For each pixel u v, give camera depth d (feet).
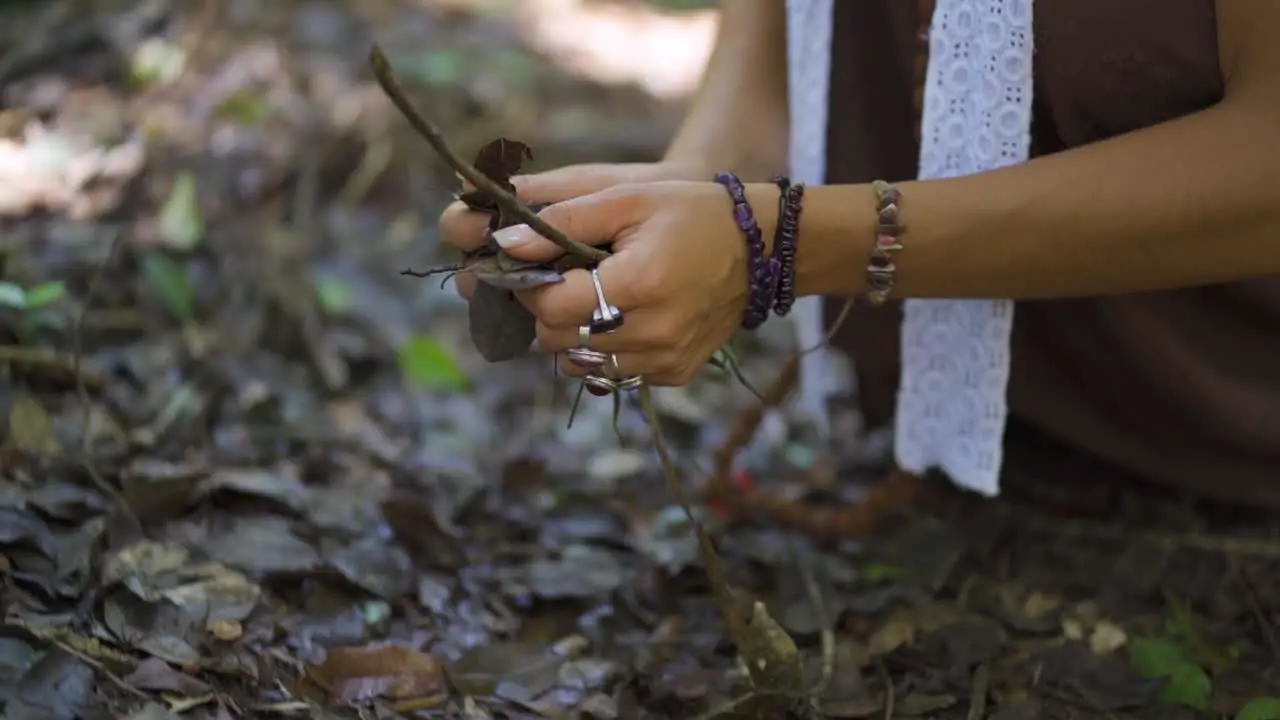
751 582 4.27
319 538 4.15
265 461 4.49
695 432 4.99
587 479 4.68
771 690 3.70
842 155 4.21
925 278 3.64
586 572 4.19
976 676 3.92
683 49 8.43
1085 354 4.17
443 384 5.06
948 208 3.59
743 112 4.24
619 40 8.44
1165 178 3.55
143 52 6.32
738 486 4.51
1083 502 4.50
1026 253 3.60
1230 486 4.29
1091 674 3.93
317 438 4.63
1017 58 3.71
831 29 4.09
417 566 4.18
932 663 4.00
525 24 8.42
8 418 4.25
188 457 4.41
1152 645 3.95
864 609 4.16
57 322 4.57
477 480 4.53
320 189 5.99
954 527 4.42
